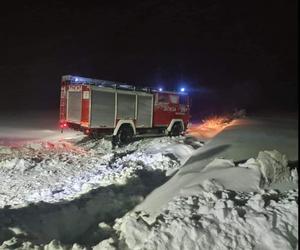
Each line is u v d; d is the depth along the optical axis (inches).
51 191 391.5
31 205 320.8
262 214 237.9
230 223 236.1
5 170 482.6
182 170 405.1
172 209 273.6
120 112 670.5
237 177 320.8
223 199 265.4
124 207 338.0
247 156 441.1
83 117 640.4
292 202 248.4
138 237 245.8
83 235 290.8
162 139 680.4
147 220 269.6
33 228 278.7
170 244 226.8
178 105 776.3
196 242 225.8
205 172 353.1
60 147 638.5
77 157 563.2
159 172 448.1
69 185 418.9
